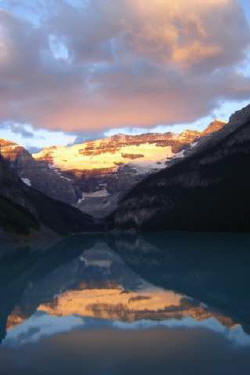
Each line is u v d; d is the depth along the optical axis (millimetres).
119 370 29844
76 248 174250
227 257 114688
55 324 42594
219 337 36688
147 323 41969
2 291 64438
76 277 81000
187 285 66938
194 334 37688
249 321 42094
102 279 77250
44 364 31141
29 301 55656
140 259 119188
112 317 45000
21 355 33000
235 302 51938
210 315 44938
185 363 30734
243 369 29406
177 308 48844
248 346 34125
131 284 70125
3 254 139625
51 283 72938
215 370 29359
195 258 115125
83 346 34969
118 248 172750
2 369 30109
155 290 62906
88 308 50188
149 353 32844
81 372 29406
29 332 39719
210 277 75688
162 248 165125
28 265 104875
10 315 47281
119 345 35031
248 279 72125
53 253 145625
